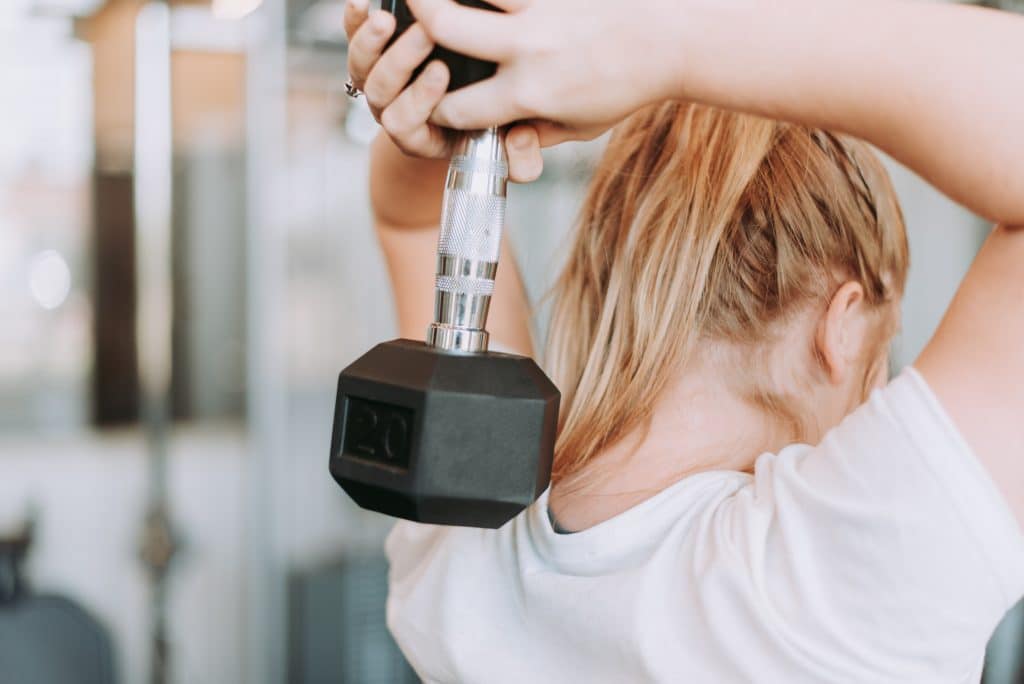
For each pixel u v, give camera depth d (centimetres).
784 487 46
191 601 237
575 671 52
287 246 226
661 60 36
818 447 45
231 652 238
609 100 37
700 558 48
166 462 234
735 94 37
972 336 40
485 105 38
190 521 236
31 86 217
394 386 37
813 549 43
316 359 232
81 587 231
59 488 229
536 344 76
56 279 225
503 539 58
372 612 238
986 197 35
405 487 37
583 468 57
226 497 237
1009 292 38
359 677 238
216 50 220
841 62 35
